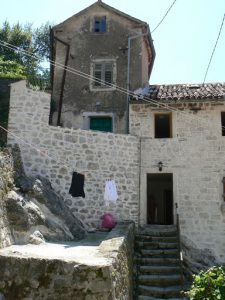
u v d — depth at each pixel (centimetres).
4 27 2636
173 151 1361
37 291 607
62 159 1209
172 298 930
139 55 1669
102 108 1600
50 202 1043
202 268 1225
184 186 1331
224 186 1329
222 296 567
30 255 649
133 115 1402
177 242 1153
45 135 1199
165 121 1494
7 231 811
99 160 1265
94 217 1215
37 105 1208
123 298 730
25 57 2545
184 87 1593
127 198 1280
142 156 1361
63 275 608
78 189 1193
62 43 1680
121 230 1016
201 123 1380
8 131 1159
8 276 620
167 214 1853
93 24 1736
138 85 1630
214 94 1381
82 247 871
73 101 1623
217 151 1352
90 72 1669
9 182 926
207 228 1295
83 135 1259
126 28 1712
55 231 970
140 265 1077
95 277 598
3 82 1566
